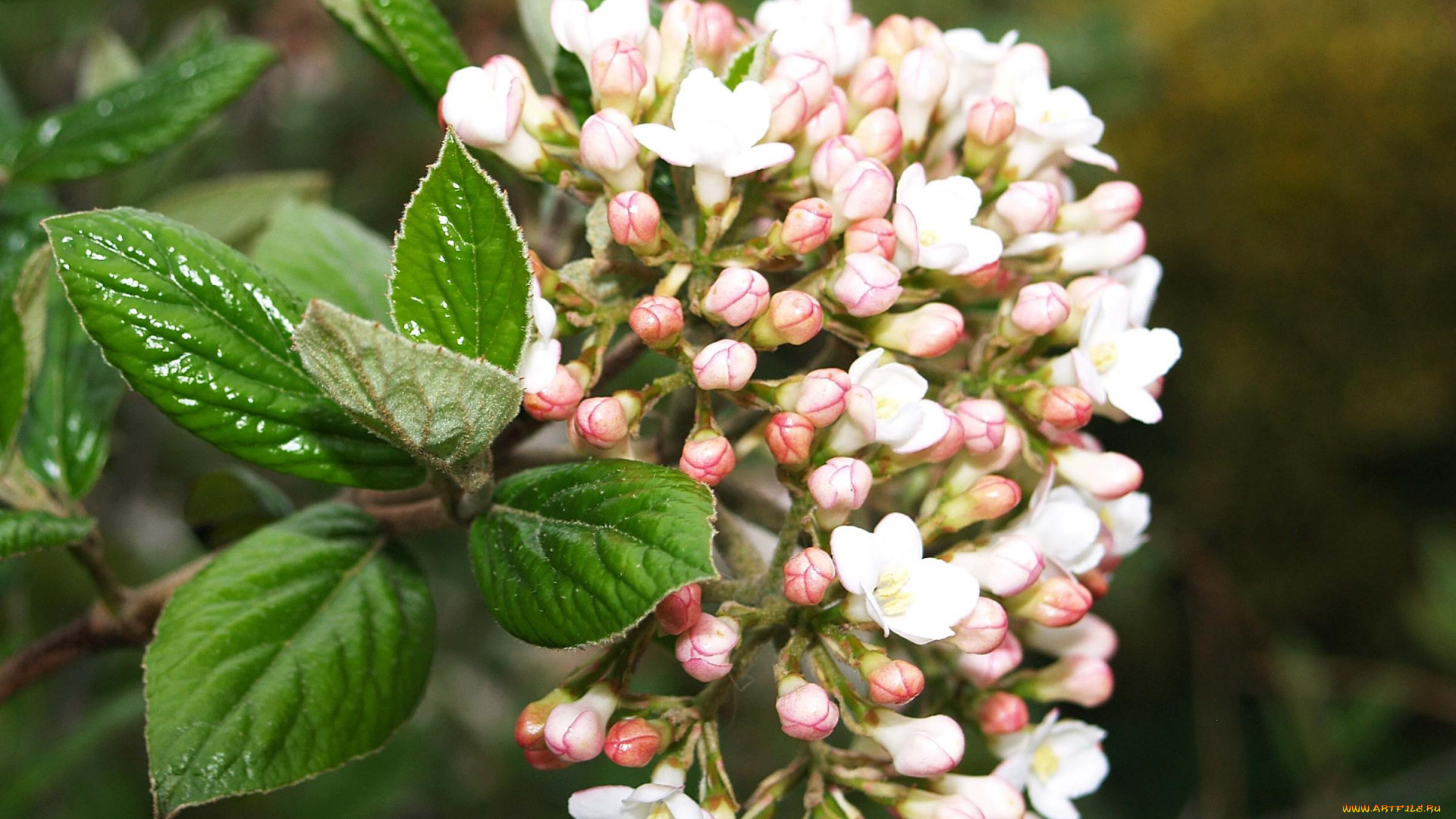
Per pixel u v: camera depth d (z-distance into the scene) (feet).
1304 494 2.22
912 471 0.90
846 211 0.81
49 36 1.49
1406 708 2.03
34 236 0.98
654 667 1.78
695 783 0.98
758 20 0.90
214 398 0.79
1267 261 2.06
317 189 1.07
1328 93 1.98
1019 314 0.84
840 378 0.78
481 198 0.73
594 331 0.81
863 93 0.86
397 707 0.82
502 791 1.87
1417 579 2.22
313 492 1.59
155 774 0.77
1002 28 1.58
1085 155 0.87
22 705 1.33
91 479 0.90
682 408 0.84
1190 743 2.41
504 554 0.77
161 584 0.89
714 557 0.84
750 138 0.79
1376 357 2.09
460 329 0.75
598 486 0.75
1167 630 2.36
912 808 0.82
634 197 0.79
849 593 0.79
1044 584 0.84
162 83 0.97
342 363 0.74
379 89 1.71
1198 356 2.17
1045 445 0.87
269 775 0.78
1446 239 1.99
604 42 0.82
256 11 1.58
